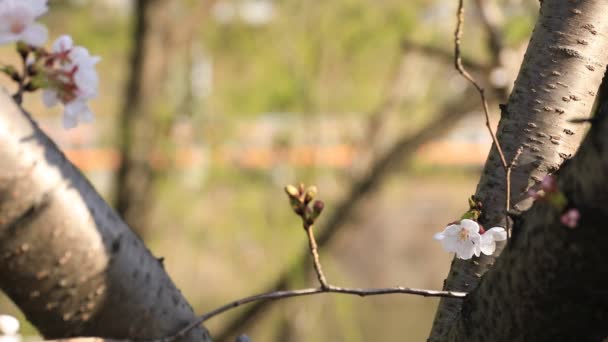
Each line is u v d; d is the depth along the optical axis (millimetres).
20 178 1209
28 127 1236
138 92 9156
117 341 1293
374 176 9867
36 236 1228
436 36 9328
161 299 1339
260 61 10859
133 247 1319
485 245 1605
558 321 1257
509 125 1652
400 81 10266
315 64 10930
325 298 10461
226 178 10594
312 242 1476
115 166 9539
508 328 1319
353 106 11023
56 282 1254
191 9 9320
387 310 14281
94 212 1278
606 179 1109
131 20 9750
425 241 14953
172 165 9648
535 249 1235
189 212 10234
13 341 1369
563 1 1631
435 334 1689
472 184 12688
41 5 1358
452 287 1692
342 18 10578
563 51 1614
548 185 1163
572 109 1608
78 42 9602
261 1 10859
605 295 1206
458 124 9797
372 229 14562
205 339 1397
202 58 10234
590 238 1157
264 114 11023
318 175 10883
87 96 1396
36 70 1363
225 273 10812
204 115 10125
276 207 10836
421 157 10695
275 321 10586
